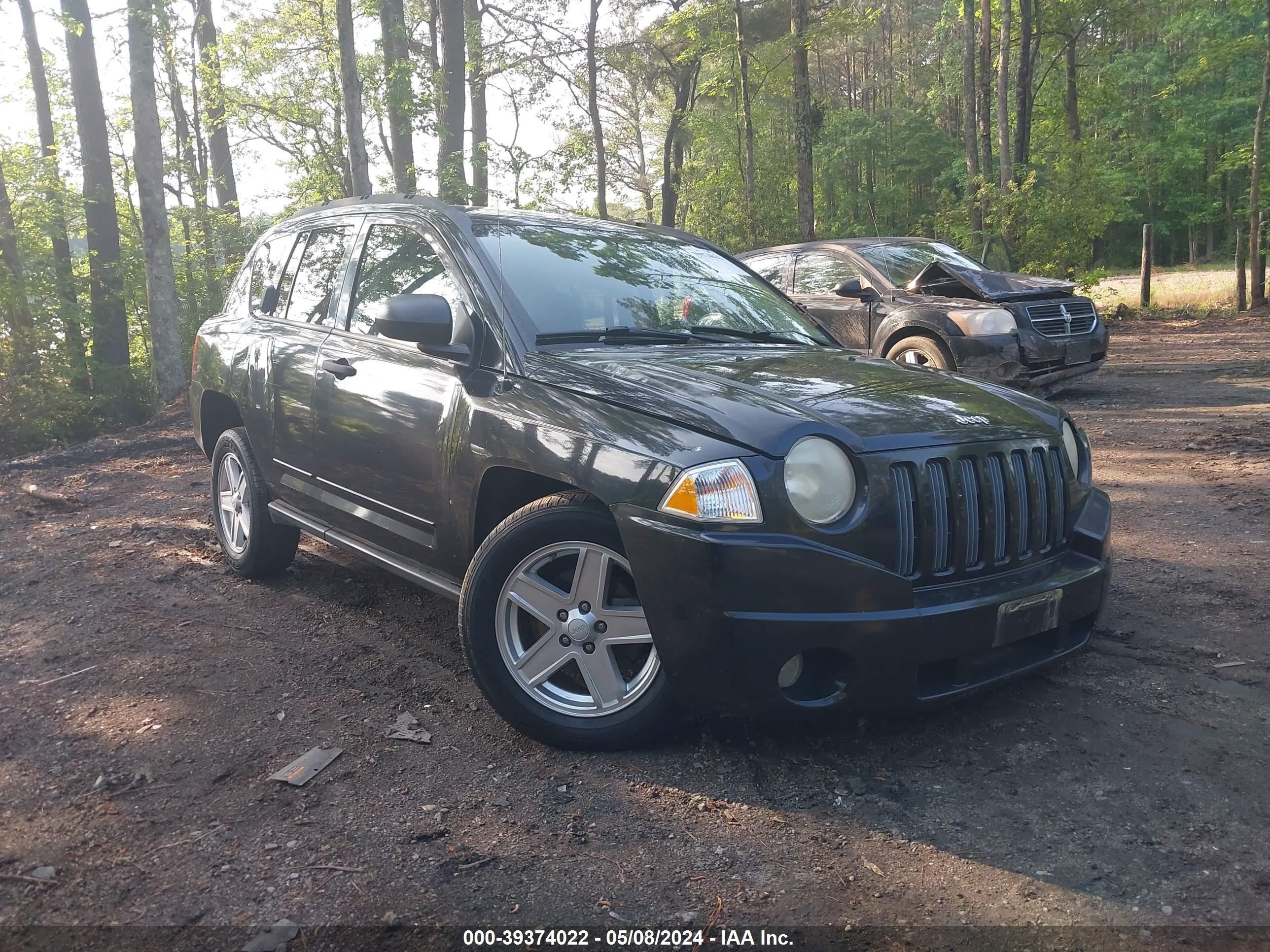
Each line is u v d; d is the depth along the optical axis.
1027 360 8.95
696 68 37.16
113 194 19.59
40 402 16.48
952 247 10.72
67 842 2.54
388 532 3.77
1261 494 6.00
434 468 3.45
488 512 3.33
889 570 2.70
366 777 2.90
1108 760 2.95
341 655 3.88
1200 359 13.45
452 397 3.41
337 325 4.25
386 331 3.22
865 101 59.28
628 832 2.59
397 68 17.66
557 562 3.08
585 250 3.98
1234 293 22.77
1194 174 48.09
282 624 4.25
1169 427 8.41
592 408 2.99
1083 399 10.31
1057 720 3.23
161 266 17.05
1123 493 6.32
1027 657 3.05
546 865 2.44
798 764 2.96
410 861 2.46
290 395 4.31
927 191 55.16
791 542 2.61
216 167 26.70
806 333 4.19
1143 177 46.38
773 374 3.25
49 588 4.85
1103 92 29.94
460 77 19.75
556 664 3.02
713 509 2.63
